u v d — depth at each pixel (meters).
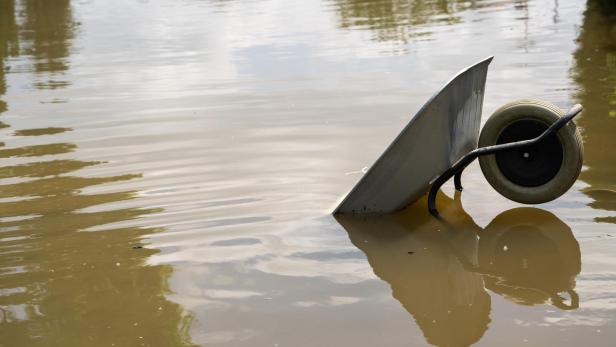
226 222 4.89
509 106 4.98
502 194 5.04
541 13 13.63
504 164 5.01
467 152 5.25
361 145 6.48
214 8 17.52
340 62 10.34
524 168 4.97
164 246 4.56
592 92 7.80
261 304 3.79
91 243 4.65
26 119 8.15
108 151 6.68
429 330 3.46
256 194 5.38
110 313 3.76
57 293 4.01
